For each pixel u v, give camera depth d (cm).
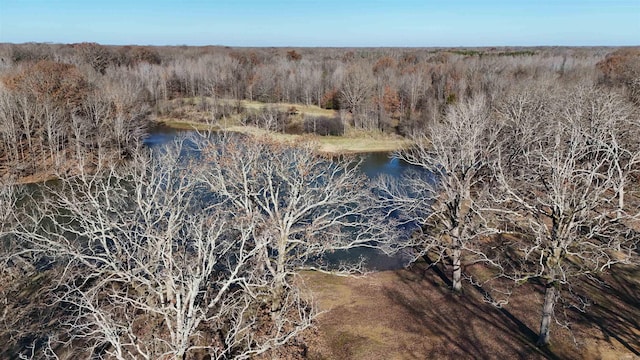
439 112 7275
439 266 3406
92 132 5972
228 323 2520
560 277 2506
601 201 2866
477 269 3316
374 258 3612
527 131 3638
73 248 2475
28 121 5609
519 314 2706
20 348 2320
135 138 5844
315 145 4134
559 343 2408
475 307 2817
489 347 2417
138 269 2217
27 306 2617
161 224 2759
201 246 1916
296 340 2488
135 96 7238
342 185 2956
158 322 2341
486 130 4206
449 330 2588
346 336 2559
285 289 2881
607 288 2927
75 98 6462
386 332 2591
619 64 7738
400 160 6562
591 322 2584
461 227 3347
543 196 2941
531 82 6241
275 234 2580
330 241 3034
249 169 2741
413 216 4172
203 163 3167
